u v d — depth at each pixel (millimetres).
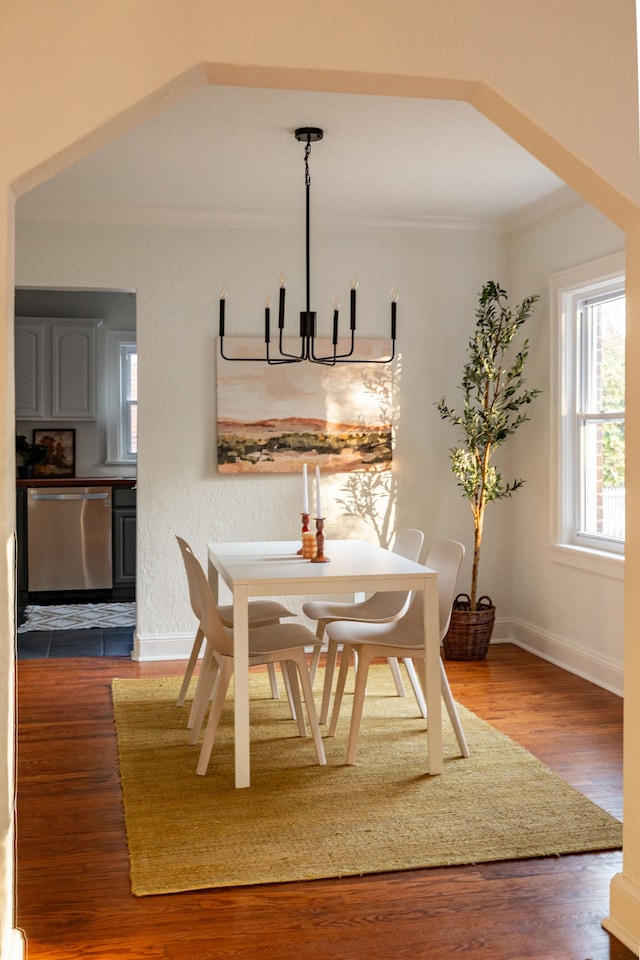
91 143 2156
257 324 5488
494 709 4316
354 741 3545
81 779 3428
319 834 2914
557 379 5141
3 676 2104
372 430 5598
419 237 5645
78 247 5273
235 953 2256
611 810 3123
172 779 3396
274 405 5480
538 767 3504
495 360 5699
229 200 5176
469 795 3232
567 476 5145
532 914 2451
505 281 5754
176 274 5387
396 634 3768
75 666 5246
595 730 3988
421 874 2670
